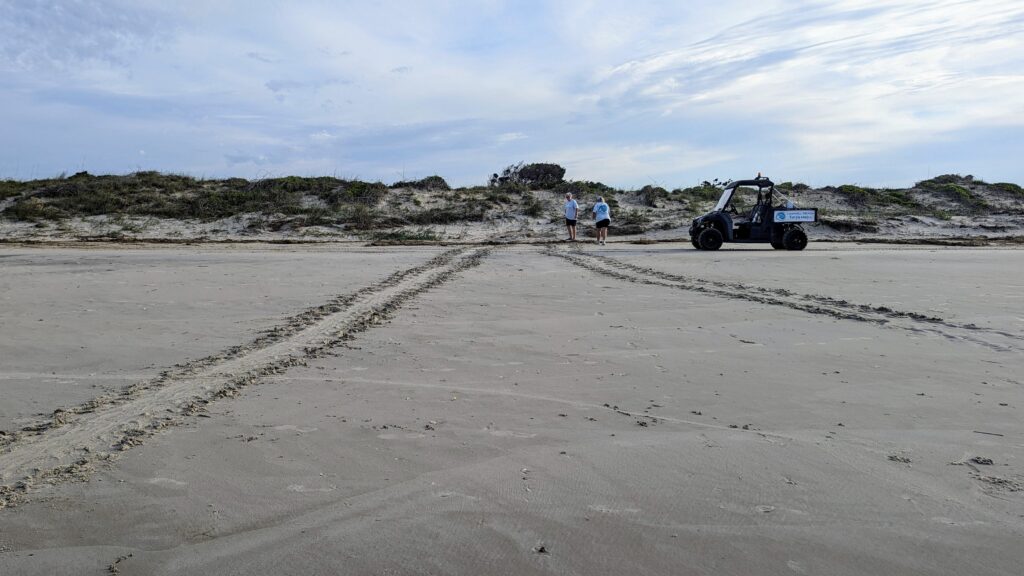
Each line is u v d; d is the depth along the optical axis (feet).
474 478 10.57
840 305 27.37
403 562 8.05
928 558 8.07
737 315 25.32
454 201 93.40
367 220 83.66
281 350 19.72
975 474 10.62
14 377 16.72
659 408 14.32
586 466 11.05
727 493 9.94
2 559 8.22
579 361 18.45
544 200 93.91
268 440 12.33
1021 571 7.76
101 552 8.38
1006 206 98.02
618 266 44.42
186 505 9.65
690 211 88.94
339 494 10.00
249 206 88.48
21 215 82.94
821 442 12.15
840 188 102.63
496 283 35.19
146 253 53.42
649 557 8.13
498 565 7.97
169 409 14.20
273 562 8.09
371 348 20.01
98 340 20.93
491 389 15.80
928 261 44.88
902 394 15.16
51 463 11.27
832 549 8.29
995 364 17.63
